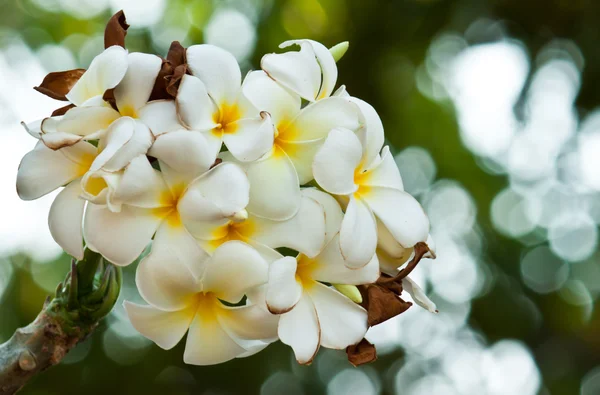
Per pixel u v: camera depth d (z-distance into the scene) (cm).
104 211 86
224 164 86
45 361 91
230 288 87
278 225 87
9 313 175
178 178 86
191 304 87
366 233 89
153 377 172
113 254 85
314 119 89
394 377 201
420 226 90
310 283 90
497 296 200
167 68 87
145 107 86
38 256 180
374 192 91
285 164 88
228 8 200
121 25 89
